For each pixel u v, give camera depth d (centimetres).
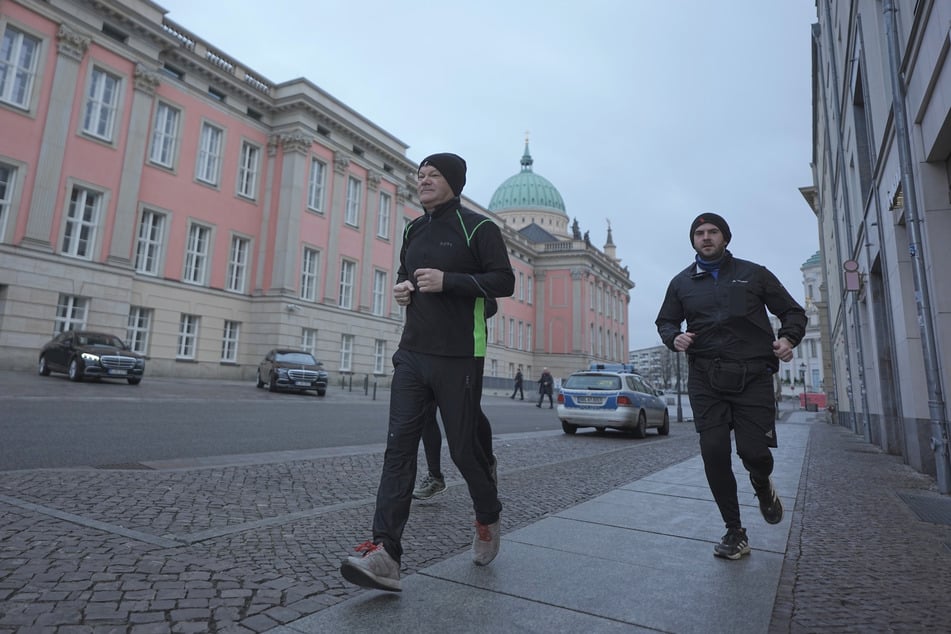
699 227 368
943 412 636
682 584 308
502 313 5694
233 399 1720
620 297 7619
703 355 362
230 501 471
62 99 2141
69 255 2158
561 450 1002
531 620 257
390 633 239
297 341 2966
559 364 6169
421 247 313
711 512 486
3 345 1956
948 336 644
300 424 1196
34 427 853
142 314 2495
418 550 362
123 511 417
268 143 3072
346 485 570
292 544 360
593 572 324
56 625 234
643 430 1384
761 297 362
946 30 536
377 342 3581
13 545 327
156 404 1370
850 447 1178
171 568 306
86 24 2209
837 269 2005
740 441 350
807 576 327
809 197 3666
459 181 319
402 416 297
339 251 3291
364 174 3522
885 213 891
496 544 328
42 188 2073
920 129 673
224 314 2823
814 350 8531
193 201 2689
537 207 8431
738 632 249
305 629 241
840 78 1363
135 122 2391
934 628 257
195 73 2702
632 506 505
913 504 548
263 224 3027
